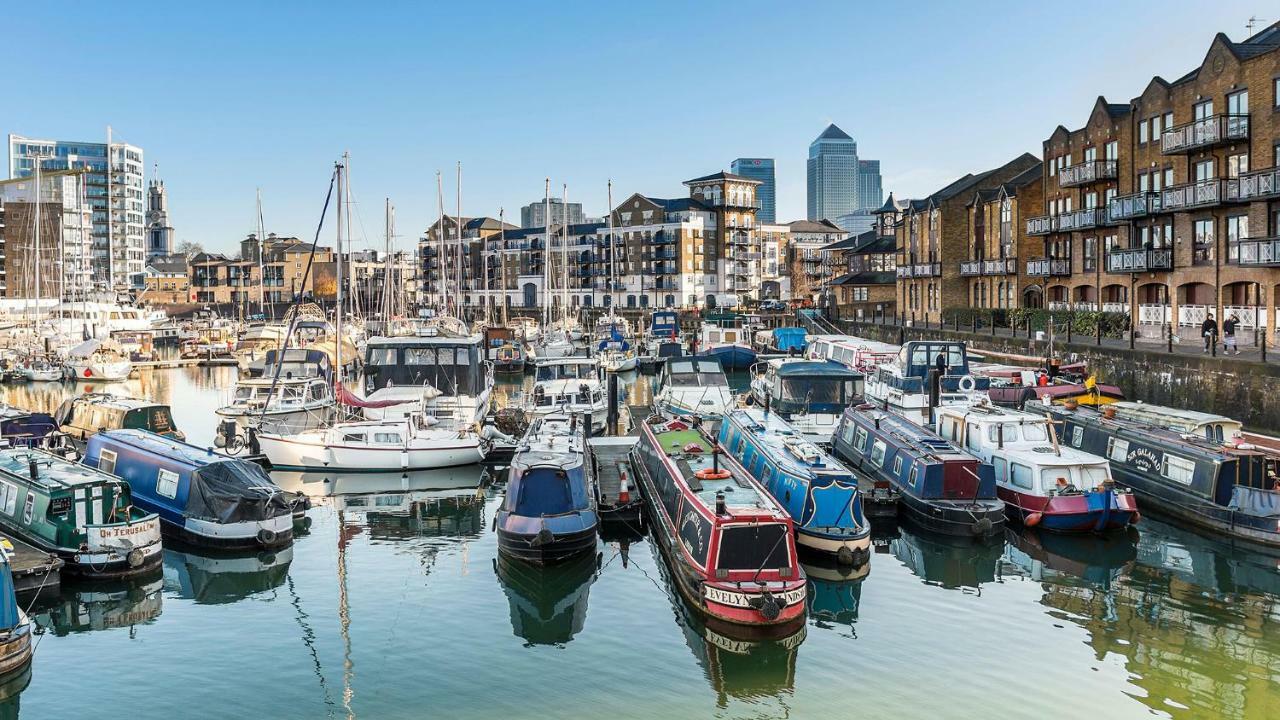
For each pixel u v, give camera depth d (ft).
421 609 78.33
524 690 63.77
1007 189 246.27
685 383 148.97
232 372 262.26
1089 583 82.02
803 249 565.53
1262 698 61.52
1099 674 65.21
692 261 499.10
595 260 524.11
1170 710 60.13
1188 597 78.64
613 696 62.80
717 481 85.56
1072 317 184.55
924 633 72.13
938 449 99.14
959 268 273.54
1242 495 88.84
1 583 63.98
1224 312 160.15
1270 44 156.46
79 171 395.34
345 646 70.95
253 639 72.43
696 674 66.13
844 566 82.99
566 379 159.94
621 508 98.89
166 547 92.79
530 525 86.89
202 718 60.18
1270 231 148.77
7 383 232.53
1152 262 175.83
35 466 86.33
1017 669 65.98
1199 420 104.12
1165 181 180.65
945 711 60.29
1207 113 166.09
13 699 62.69
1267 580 82.07
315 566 89.15
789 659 67.92
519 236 561.02
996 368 155.12
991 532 90.89
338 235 142.31
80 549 80.64
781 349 259.80
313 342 227.61
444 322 263.90
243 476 94.07
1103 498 91.81
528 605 79.00
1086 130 211.82
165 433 136.05
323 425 136.36
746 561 72.28
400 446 122.01
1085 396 129.18
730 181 524.93
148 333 294.05
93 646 71.05
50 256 434.71
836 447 122.42
